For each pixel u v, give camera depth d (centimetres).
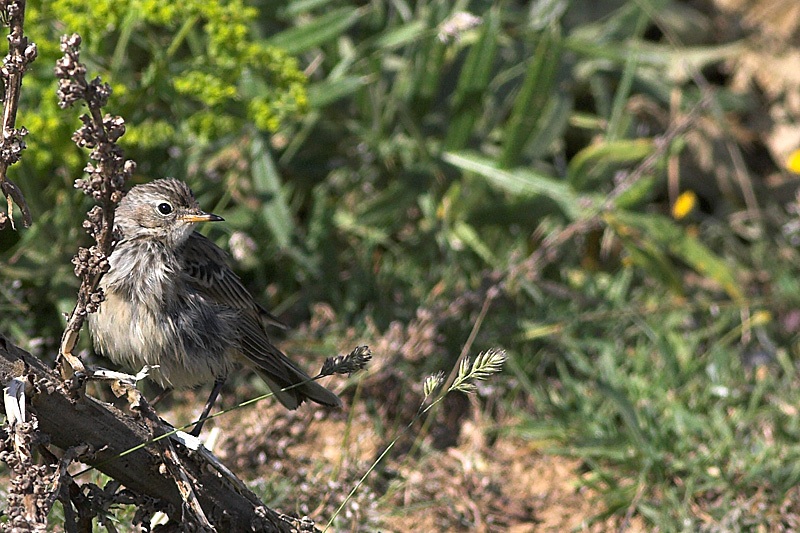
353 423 1034
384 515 896
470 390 689
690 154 1464
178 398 1042
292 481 914
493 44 1212
